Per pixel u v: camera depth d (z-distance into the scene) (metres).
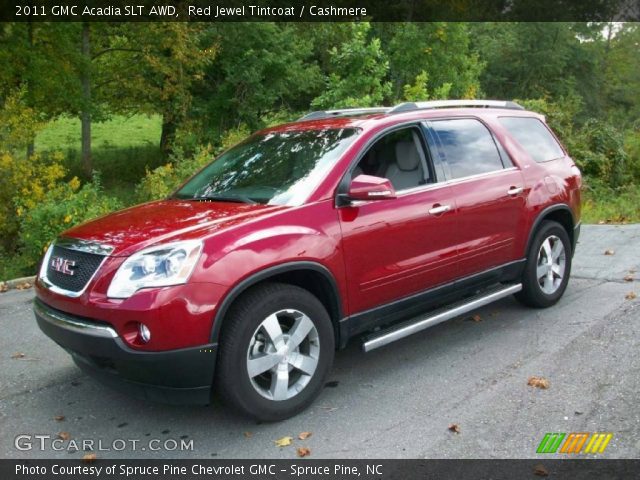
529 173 5.41
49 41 14.40
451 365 4.57
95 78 17.39
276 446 3.53
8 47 13.32
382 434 3.61
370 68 12.72
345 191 4.09
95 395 4.34
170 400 3.50
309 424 3.76
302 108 20.91
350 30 19.27
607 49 45.53
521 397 3.99
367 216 4.12
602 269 7.08
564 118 17.88
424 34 20.86
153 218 3.96
